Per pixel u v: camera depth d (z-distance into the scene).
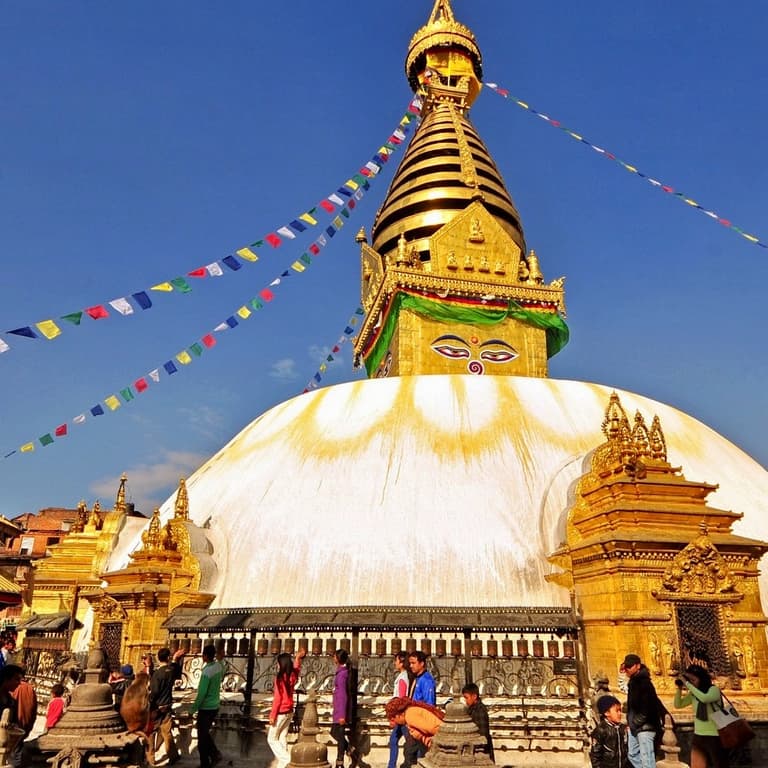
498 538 16.09
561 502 16.95
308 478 18.33
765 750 12.10
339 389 22.34
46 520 66.88
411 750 9.77
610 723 9.40
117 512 28.19
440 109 38.66
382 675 13.61
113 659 16.44
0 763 8.51
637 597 13.16
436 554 15.73
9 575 45.09
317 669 13.88
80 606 25.41
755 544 13.98
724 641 13.16
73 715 8.70
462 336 30.95
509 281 32.16
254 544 17.20
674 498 14.46
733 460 20.75
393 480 17.53
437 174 35.19
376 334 34.22
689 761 11.63
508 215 35.47
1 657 13.70
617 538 13.17
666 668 12.66
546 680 13.40
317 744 10.08
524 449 18.48
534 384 21.80
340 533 16.52
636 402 22.05
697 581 13.39
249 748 12.32
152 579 16.61
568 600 15.21
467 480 17.39
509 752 12.02
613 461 14.90
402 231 34.41
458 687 13.30
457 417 19.48
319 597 15.45
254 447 21.16
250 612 14.55
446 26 40.41
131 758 8.73
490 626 13.30
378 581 15.42
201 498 20.11
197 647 15.41
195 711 11.89
